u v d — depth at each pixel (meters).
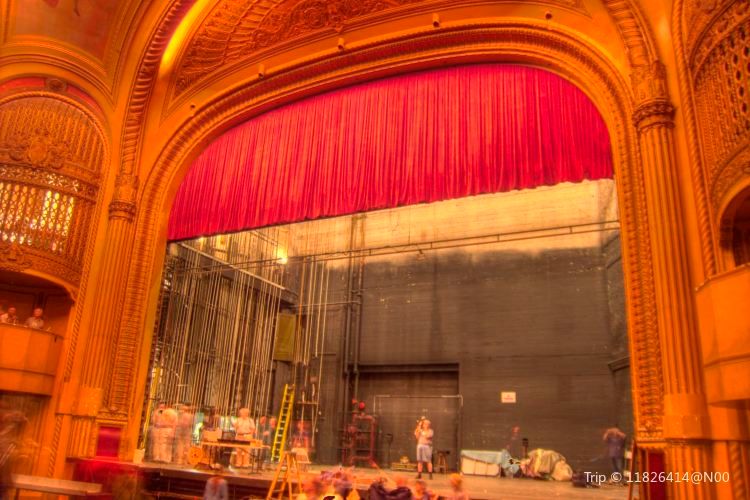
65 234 9.81
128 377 9.60
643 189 6.71
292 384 16.72
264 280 16.92
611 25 7.57
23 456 7.73
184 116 10.69
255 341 16.38
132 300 9.90
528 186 8.62
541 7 8.33
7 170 9.46
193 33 10.37
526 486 10.65
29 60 9.83
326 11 9.70
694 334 5.87
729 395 4.37
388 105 9.89
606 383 13.69
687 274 6.05
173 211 11.53
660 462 5.90
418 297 16.23
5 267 9.10
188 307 14.47
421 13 9.16
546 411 14.13
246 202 10.81
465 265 15.90
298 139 10.59
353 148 10.01
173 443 12.25
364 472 13.12
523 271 15.20
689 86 6.39
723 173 5.52
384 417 16.05
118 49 10.48
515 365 14.72
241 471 10.39
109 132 10.51
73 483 6.28
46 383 9.28
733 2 5.41
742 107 5.24
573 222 14.94
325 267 17.53
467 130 9.18
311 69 10.02
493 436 14.53
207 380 14.87
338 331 16.77
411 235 16.73
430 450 12.30
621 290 13.54
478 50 8.97
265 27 10.16
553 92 8.73
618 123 7.32
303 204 10.24
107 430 9.20
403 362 15.97
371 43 9.46
